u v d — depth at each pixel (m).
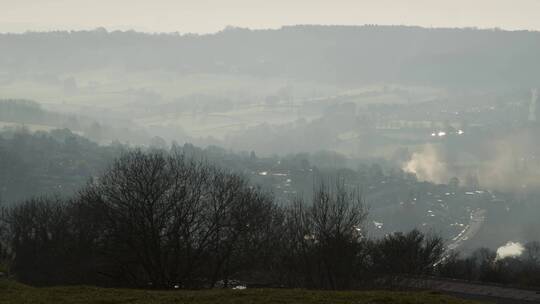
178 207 113.38
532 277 137.50
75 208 139.62
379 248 129.38
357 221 119.38
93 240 126.19
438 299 64.06
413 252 134.25
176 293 68.25
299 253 110.50
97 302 63.03
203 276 116.44
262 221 122.75
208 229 114.56
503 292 113.25
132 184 114.38
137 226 110.38
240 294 66.44
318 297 64.50
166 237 113.25
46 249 136.12
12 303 61.81
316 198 124.38
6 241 147.00
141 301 63.41
